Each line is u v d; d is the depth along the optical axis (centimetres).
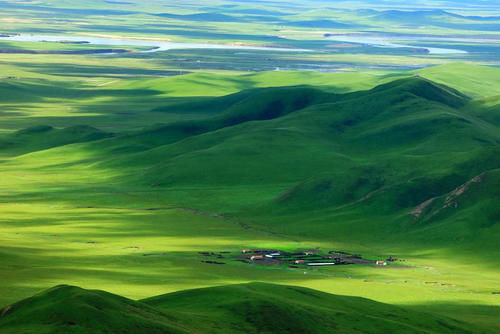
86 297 17788
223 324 19650
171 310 19775
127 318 17388
